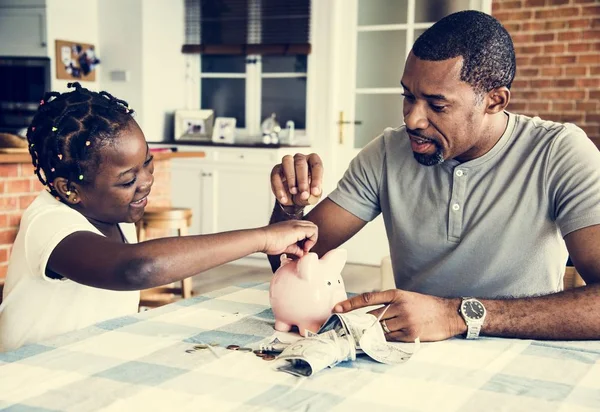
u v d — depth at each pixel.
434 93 1.21
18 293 1.25
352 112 5.12
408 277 1.50
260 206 5.06
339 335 0.99
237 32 5.55
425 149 1.29
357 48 5.05
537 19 4.35
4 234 3.10
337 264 1.15
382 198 1.53
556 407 0.81
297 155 1.33
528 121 1.42
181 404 0.80
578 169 1.32
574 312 1.10
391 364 0.96
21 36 5.23
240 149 5.08
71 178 1.21
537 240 1.37
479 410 0.80
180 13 5.73
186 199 5.29
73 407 0.78
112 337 1.07
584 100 4.27
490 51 1.22
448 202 1.42
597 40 4.20
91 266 1.06
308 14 5.22
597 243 1.24
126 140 1.21
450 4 4.70
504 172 1.39
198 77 5.79
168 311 1.25
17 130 5.26
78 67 5.39
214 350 1.00
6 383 0.85
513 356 1.01
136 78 5.42
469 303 1.11
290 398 0.82
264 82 5.54
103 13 5.49
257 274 4.69
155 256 1.02
